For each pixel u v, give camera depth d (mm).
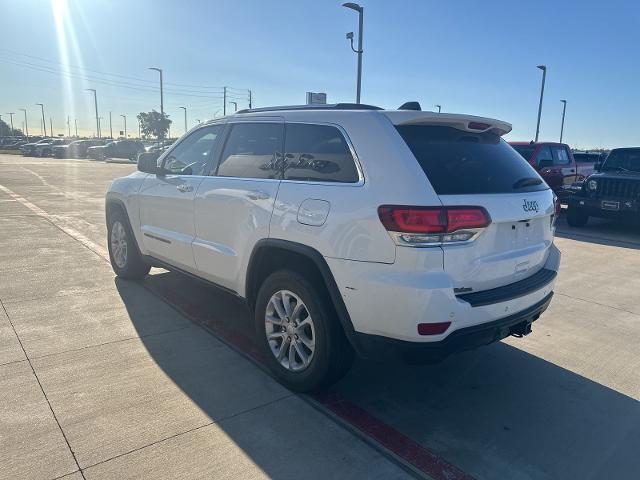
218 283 4219
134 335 4289
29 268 6277
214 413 3158
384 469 2703
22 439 2822
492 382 3723
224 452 2779
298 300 3365
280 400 3352
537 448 2941
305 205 3260
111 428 2951
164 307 4973
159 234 4883
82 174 23750
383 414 3252
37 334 4246
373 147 3070
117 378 3541
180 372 3666
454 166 3074
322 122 3420
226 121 4332
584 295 5875
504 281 3195
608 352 4281
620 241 9594
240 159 4020
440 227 2771
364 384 3643
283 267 3613
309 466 2699
